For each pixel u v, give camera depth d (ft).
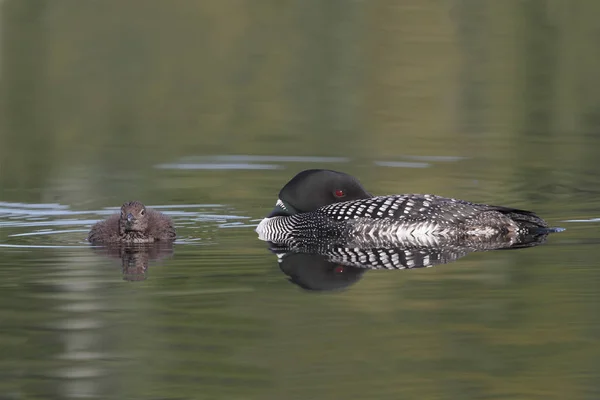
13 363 25.14
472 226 38.93
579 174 53.98
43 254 36.99
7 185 52.80
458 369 24.71
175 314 29.01
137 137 65.51
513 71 81.41
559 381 23.99
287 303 30.14
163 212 46.24
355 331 27.45
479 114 70.69
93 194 50.75
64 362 25.29
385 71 82.64
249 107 73.97
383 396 23.12
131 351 25.79
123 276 33.45
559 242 38.09
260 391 23.27
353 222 39.75
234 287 32.01
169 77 82.23
